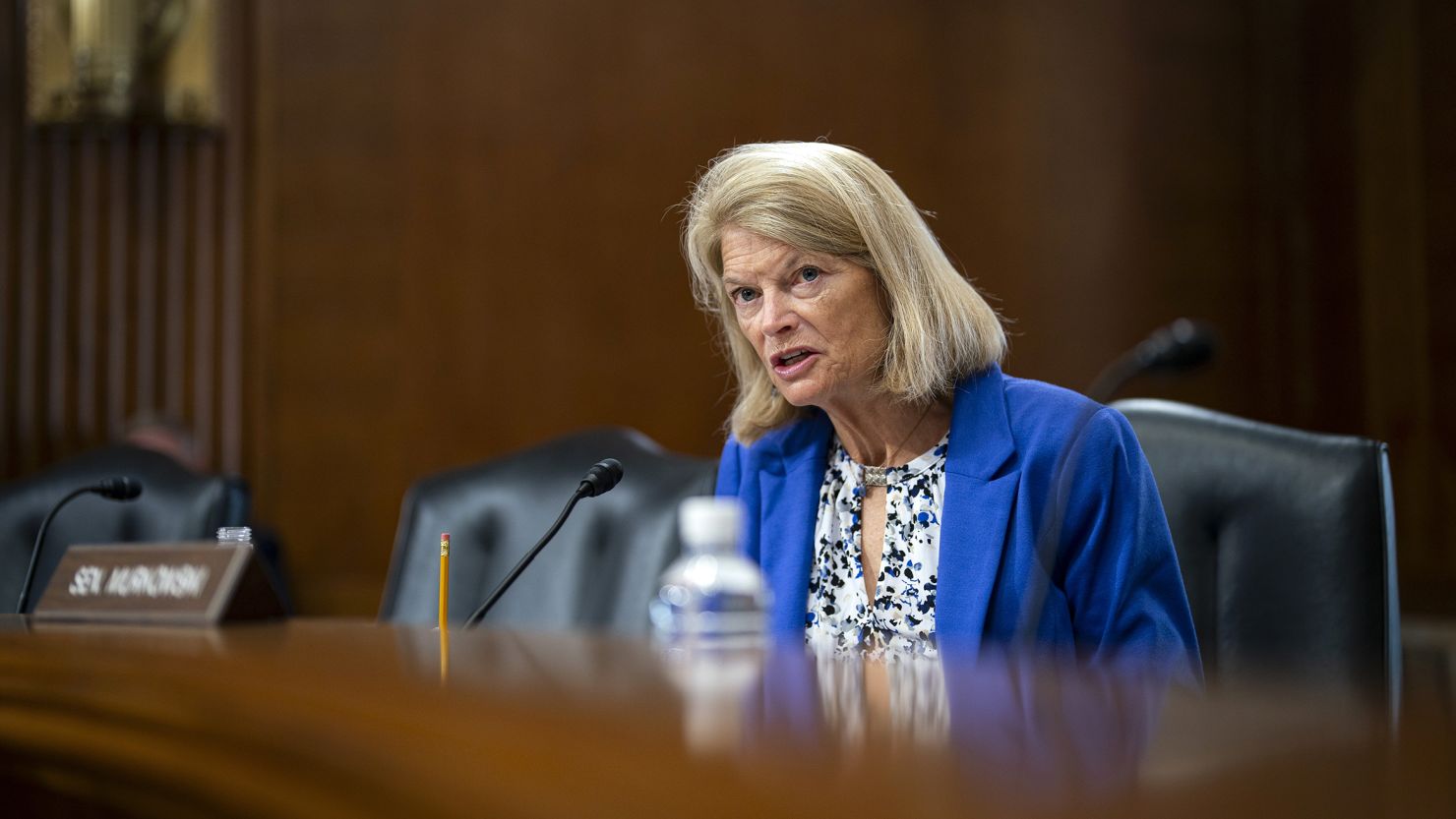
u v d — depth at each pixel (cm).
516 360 1188
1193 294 1255
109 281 1127
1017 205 1236
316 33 1173
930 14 1235
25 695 251
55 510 446
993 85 1239
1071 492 375
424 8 1191
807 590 412
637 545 489
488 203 1191
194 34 1123
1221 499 418
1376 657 388
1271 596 404
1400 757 117
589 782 121
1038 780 116
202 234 1144
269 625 343
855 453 426
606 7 1208
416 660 234
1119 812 103
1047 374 1230
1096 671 209
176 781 214
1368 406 1242
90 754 238
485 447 1180
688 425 1191
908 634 386
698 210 418
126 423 1097
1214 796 106
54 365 1116
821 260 394
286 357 1158
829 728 147
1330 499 401
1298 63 1268
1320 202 1262
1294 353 1265
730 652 256
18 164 1116
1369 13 1240
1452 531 1201
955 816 104
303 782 176
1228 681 179
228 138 1151
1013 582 377
